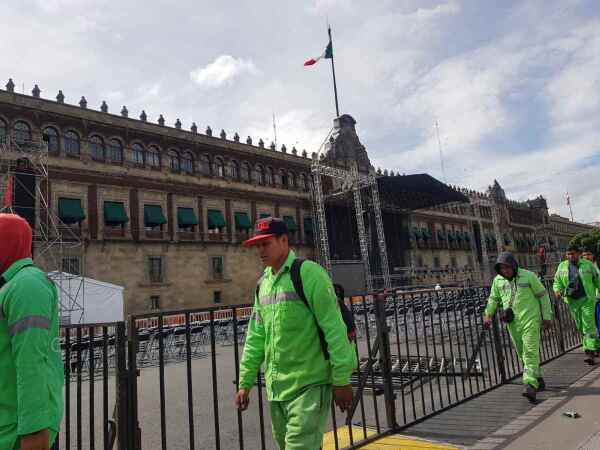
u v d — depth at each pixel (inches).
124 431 134.5
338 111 1907.0
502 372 297.6
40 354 88.8
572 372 310.2
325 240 1621.6
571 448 168.7
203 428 261.9
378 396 306.0
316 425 117.0
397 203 2075.5
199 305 1407.5
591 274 346.3
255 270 1594.5
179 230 1425.9
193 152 1491.1
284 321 122.3
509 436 188.5
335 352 117.6
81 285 904.9
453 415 229.9
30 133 1117.1
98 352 474.3
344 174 1700.3
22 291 90.9
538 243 3607.3
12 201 946.7
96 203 1224.2
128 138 1318.9
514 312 264.1
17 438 87.4
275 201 1732.3
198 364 550.9
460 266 2684.5
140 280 1279.5
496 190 3240.7
